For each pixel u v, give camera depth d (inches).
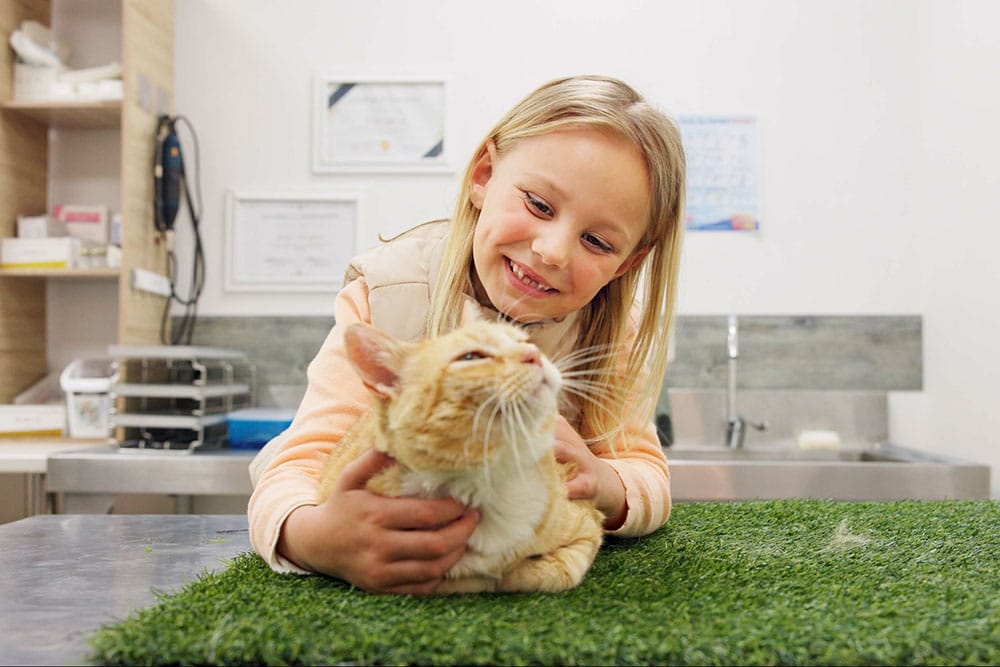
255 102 101.7
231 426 85.4
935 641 23.5
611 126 37.3
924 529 44.5
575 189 36.7
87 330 101.6
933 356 96.0
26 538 44.9
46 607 29.6
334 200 100.8
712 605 27.5
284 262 101.0
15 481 80.1
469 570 29.2
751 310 99.2
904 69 98.8
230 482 76.8
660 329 45.5
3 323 93.7
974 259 86.1
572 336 45.5
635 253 44.3
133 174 91.0
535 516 29.6
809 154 99.1
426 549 27.6
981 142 84.4
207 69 101.7
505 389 27.8
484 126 100.9
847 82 99.0
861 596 29.0
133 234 91.1
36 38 96.0
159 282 95.7
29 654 23.9
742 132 99.3
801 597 28.9
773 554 37.6
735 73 99.7
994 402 81.9
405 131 101.0
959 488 74.7
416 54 101.6
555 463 33.5
